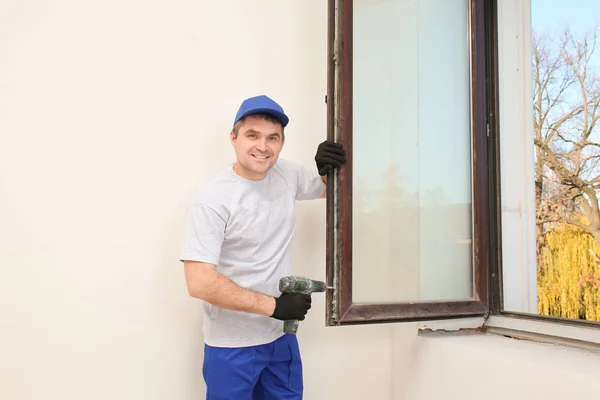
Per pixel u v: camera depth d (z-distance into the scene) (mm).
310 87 1970
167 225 1762
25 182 1616
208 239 1365
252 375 1494
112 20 1725
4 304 1582
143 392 1712
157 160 1757
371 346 2035
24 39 1635
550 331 1628
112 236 1695
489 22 1996
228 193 1435
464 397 1621
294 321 1451
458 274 1886
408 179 1805
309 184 1686
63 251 1643
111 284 1688
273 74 1916
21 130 1620
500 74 2037
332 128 1559
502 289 1876
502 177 1995
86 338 1655
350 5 1590
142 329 1719
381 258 1715
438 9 1914
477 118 1893
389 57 1774
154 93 1761
